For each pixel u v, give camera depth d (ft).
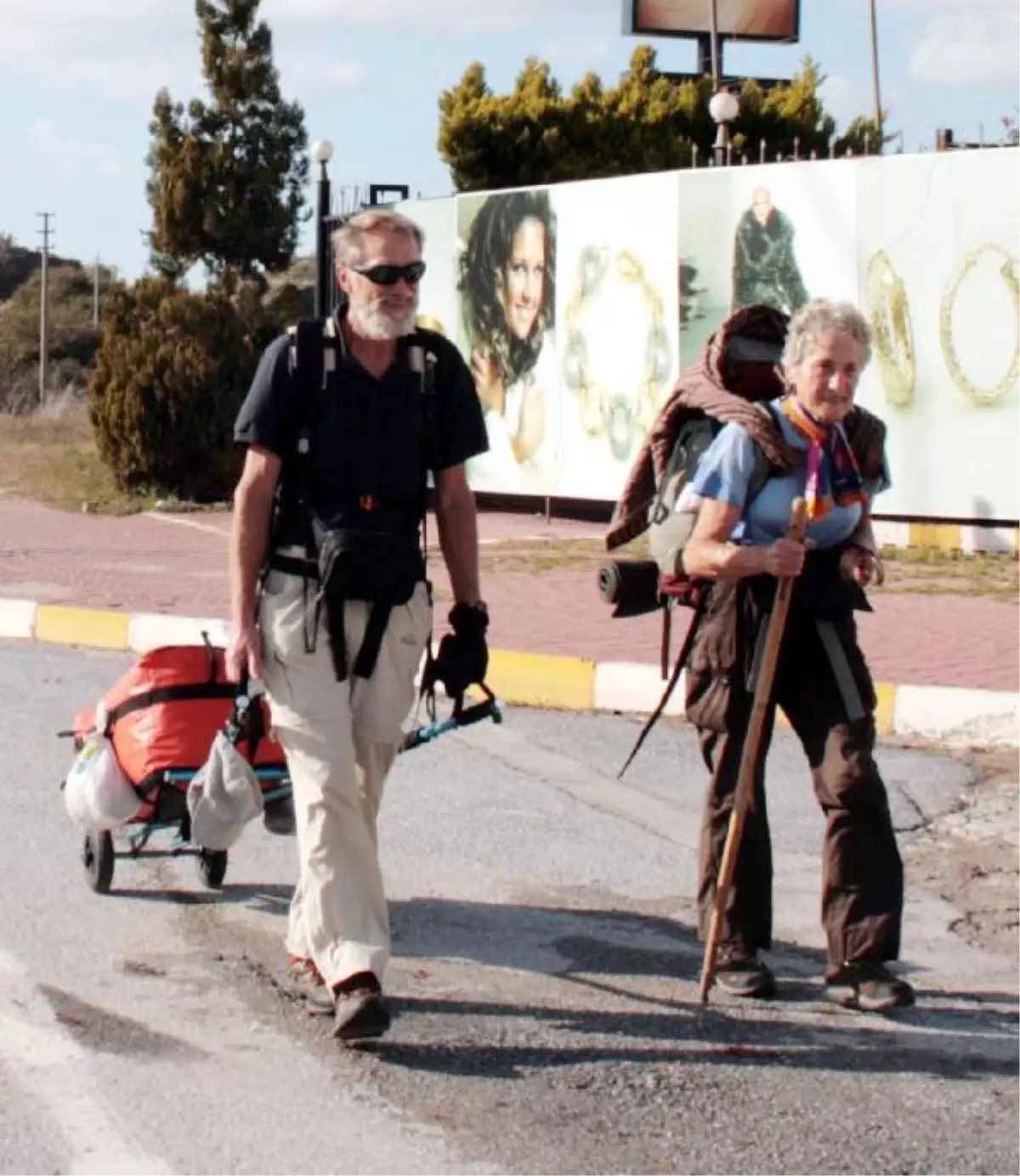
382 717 21.81
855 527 22.52
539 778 35.09
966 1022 22.67
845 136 136.77
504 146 133.69
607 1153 18.72
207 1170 18.20
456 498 22.29
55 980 23.65
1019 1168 18.60
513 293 84.58
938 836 31.17
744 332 23.25
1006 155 68.08
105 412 95.96
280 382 21.25
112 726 26.17
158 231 107.14
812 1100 20.17
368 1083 20.42
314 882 21.36
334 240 21.45
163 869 28.50
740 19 134.82
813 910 27.27
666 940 25.77
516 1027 22.20
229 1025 22.13
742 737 22.86
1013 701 37.68
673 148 133.90
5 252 418.92
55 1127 19.13
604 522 83.76
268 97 107.24
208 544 76.48
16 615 53.21
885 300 71.26
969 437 69.51
